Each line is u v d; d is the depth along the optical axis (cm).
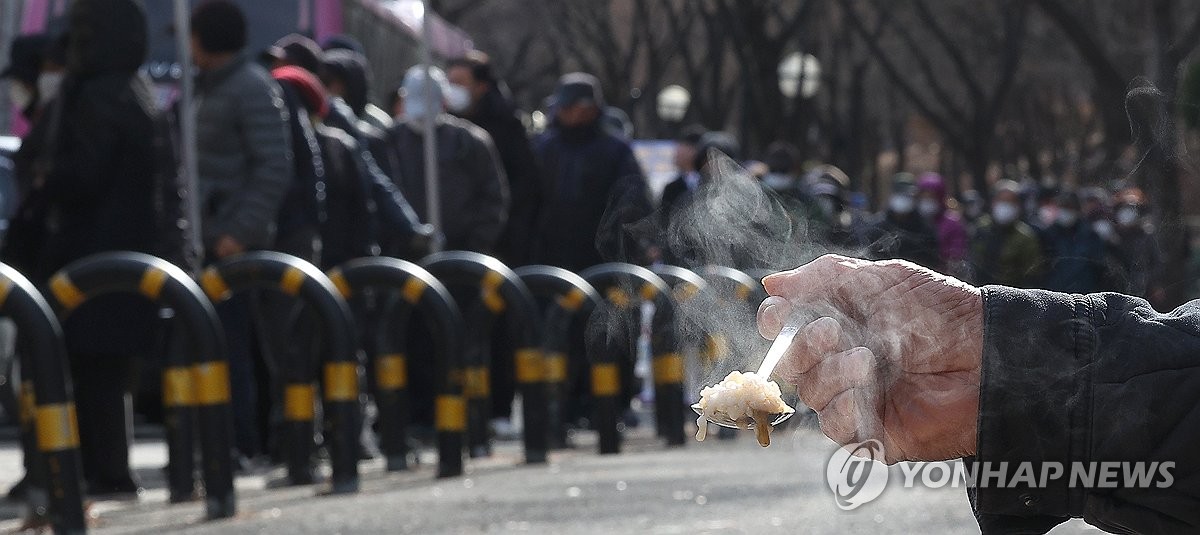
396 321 2297
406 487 2038
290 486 2083
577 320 2795
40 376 1477
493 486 2019
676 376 2750
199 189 2191
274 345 2280
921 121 17425
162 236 1966
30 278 1911
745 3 8162
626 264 2731
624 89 9975
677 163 4131
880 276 422
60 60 2159
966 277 512
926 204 4669
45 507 1600
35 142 1895
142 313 1856
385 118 3397
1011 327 409
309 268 1986
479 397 2573
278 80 2420
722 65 9544
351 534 1564
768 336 428
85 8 1859
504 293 2442
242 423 2317
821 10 9675
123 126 1869
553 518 1652
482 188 3020
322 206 2402
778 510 1650
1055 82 12194
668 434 2753
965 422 414
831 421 412
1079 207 3903
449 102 3238
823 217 2303
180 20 2195
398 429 2292
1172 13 4628
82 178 1850
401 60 5862
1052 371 403
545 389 2420
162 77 4250
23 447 1612
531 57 11644
